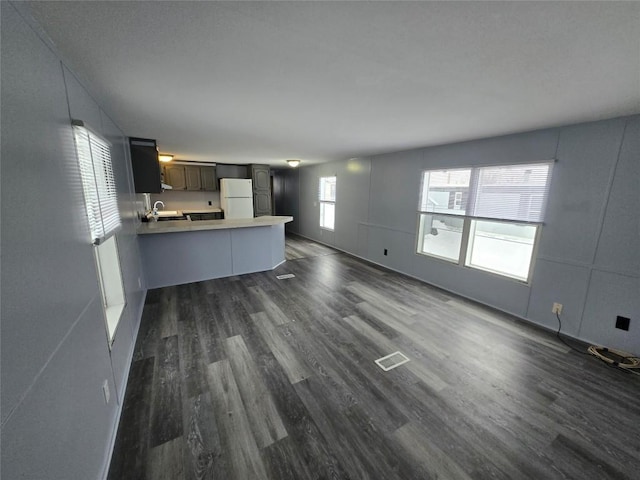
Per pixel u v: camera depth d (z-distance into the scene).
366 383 2.04
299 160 6.36
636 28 1.05
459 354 2.42
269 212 7.67
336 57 1.38
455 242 3.87
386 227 5.02
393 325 2.93
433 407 1.82
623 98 1.83
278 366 2.22
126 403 1.81
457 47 1.26
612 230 2.38
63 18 1.03
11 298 0.77
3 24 0.83
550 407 1.83
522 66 1.43
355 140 3.62
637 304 2.30
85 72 1.51
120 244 2.24
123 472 1.36
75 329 1.17
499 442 1.57
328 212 6.98
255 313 3.17
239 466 1.41
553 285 2.80
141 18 1.05
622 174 2.29
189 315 3.10
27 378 0.81
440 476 1.37
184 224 4.04
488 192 3.31
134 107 2.17
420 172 4.23
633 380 2.10
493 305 3.39
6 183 0.78
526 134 2.88
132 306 2.56
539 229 2.86
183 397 1.87
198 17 1.04
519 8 0.96
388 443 1.55
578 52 1.26
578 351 2.48
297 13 1.02
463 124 2.65
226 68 1.50
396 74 1.56
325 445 1.53
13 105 0.85
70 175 1.29
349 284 4.21
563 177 2.64
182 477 1.35
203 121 2.65
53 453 0.93
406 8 0.98
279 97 1.96
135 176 3.56
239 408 1.78
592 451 1.52
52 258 1.02
